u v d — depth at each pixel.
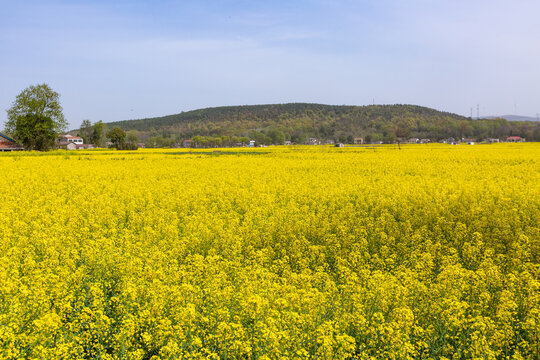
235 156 57.84
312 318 7.42
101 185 26.66
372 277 9.54
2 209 17.48
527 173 31.95
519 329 8.01
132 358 6.52
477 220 15.66
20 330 7.39
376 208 18.27
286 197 21.72
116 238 13.66
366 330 7.39
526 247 12.40
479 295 8.73
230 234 13.52
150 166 40.31
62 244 12.66
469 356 6.85
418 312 8.12
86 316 7.20
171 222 16.14
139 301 8.45
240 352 6.59
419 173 33.91
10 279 8.92
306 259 11.69
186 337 7.11
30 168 37.19
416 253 12.09
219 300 8.24
